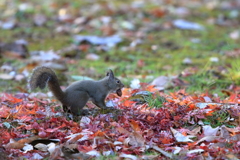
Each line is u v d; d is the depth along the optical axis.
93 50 15.92
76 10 20.05
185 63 14.40
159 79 11.82
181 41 17.31
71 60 14.54
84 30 18.06
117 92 9.64
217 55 15.52
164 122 8.33
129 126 8.12
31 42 16.50
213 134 7.90
